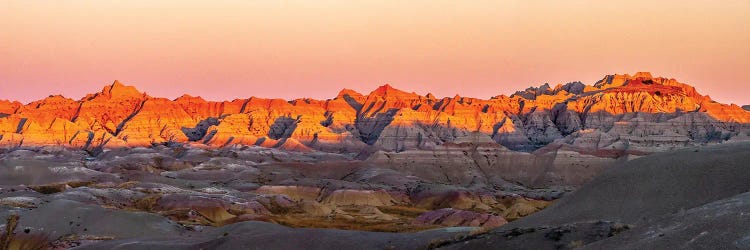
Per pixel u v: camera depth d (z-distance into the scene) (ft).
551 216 215.51
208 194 654.53
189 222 498.69
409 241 247.91
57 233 349.61
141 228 382.63
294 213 645.92
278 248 261.24
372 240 260.42
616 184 214.28
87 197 575.79
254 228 350.02
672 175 204.44
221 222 524.11
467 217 542.98
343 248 253.85
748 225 120.98
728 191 184.96
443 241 212.84
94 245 306.96
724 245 116.67
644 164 222.28
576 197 223.71
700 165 205.57
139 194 641.81
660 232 136.87
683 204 186.19
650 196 199.52
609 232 168.25
